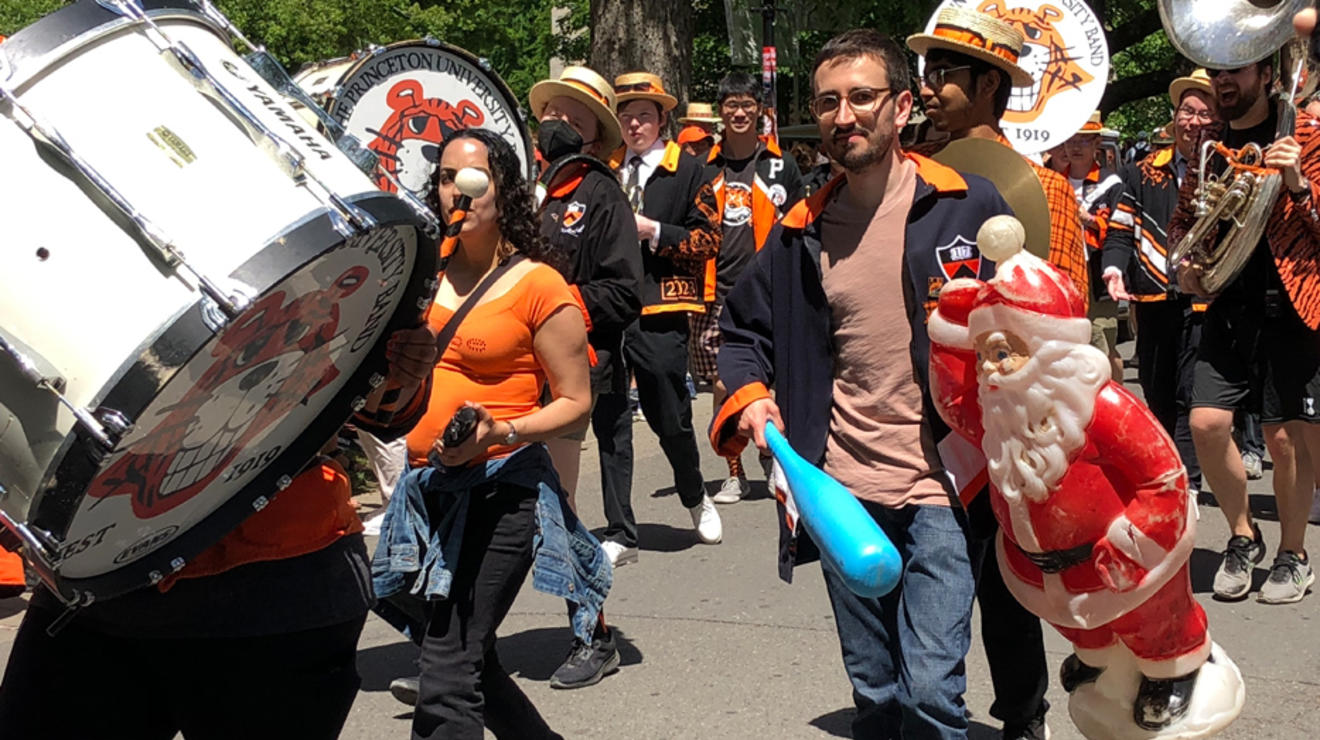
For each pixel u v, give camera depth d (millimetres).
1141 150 15273
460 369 3848
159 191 2186
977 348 2980
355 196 2357
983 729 4512
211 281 2133
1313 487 5754
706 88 26500
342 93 5730
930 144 4250
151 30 2357
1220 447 5730
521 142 6105
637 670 5195
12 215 2166
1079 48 5691
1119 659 3143
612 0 12734
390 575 3818
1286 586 5738
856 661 3617
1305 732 4395
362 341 2721
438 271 2717
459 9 18734
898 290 3486
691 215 6703
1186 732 3125
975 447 3398
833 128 3453
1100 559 2949
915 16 17719
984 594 3938
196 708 2854
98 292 2143
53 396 2141
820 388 3596
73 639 2775
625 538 6566
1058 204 3885
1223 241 5297
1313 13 4742
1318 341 5477
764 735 4539
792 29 14930
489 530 3709
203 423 2404
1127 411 2877
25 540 2234
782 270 3633
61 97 2223
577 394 3828
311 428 2777
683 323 6766
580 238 5648
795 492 3143
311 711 2877
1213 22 5113
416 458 3820
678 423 6801
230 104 2328
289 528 2818
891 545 2979
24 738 2742
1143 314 7449
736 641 5480
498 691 3842
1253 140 5441
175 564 2639
